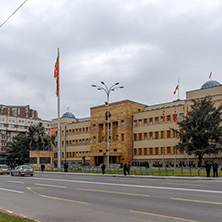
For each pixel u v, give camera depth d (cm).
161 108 7200
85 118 9938
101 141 8331
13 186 2245
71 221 973
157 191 1716
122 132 7712
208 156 6112
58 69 5609
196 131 5556
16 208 1239
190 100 6525
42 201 1420
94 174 4034
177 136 6438
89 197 1522
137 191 1736
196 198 1404
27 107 13888
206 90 6391
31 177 3462
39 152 6088
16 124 12594
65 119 10006
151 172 3862
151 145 7256
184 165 6350
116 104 7956
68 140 9656
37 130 6222
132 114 7806
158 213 1060
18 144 10175
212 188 1864
